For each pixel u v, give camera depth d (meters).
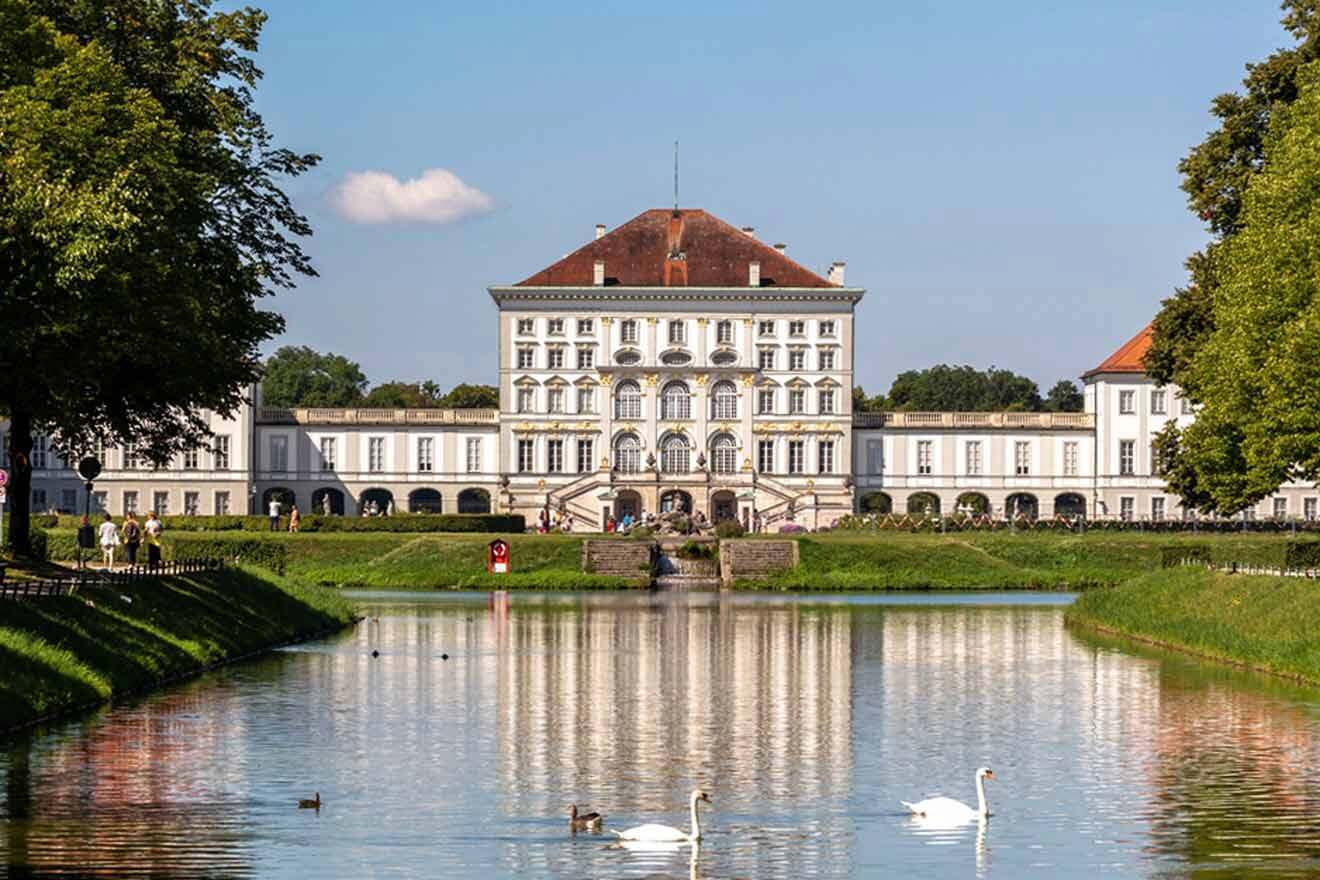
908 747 50.00
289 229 77.94
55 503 181.25
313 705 57.09
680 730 53.00
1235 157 95.25
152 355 66.69
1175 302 97.38
